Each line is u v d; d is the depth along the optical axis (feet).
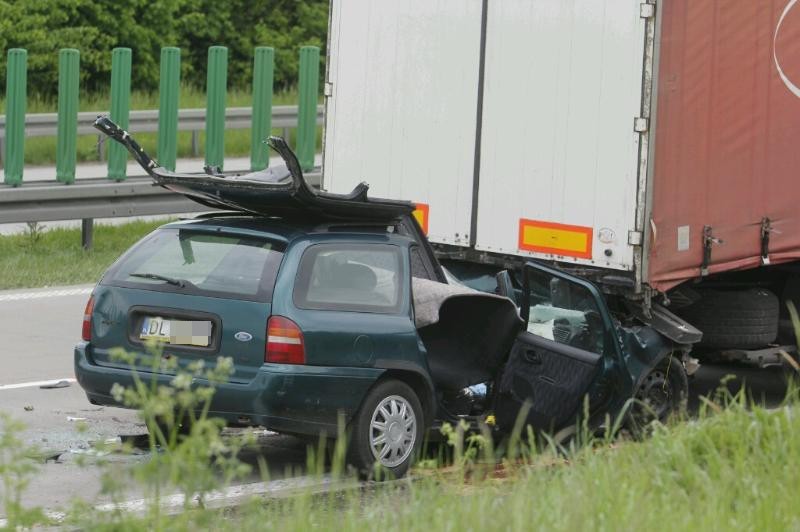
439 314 103.09
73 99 178.70
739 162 116.06
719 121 114.32
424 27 123.85
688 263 113.19
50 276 168.35
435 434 98.89
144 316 92.63
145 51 358.64
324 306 91.40
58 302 156.04
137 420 107.34
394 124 126.21
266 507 78.07
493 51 119.14
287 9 401.70
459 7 121.29
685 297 117.39
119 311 93.25
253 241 93.35
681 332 109.40
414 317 95.35
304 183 91.40
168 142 194.80
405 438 93.91
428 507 68.64
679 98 111.34
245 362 89.51
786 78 118.73
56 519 78.54
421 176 124.36
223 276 91.97
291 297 90.27
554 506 67.31
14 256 177.37
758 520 68.13
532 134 116.47
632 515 66.54
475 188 120.67
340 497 84.58
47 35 336.70
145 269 94.38
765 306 122.42
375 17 127.34
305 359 89.61
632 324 111.34
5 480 65.41
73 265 174.81
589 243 112.68
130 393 63.10
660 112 110.22
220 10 387.75
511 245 118.32
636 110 110.01
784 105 118.83
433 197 123.44
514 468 81.15
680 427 85.87
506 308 102.94
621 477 75.00
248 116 281.74
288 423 89.51
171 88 193.88
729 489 73.97
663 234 111.14
